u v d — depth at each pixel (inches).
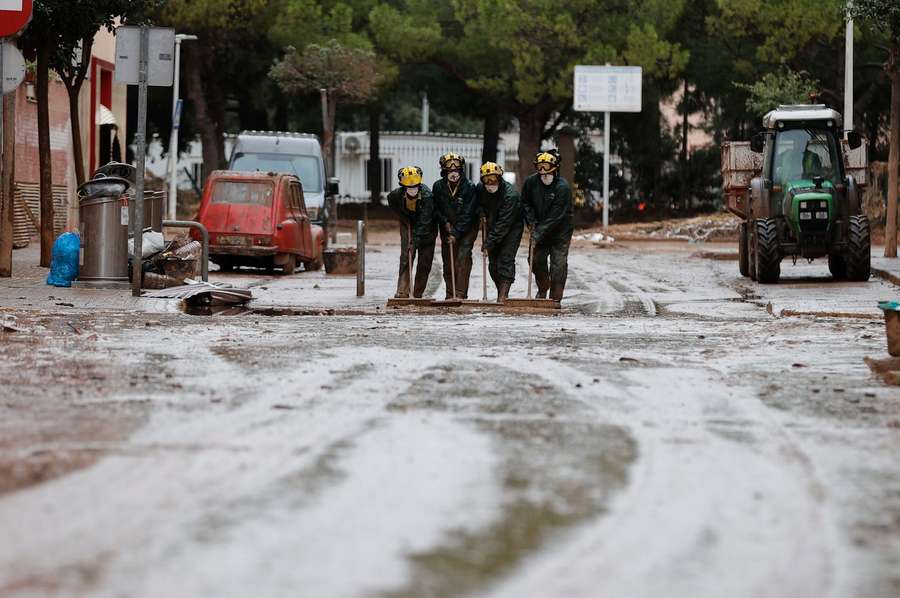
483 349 1299.2
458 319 1775.3
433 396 939.3
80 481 630.5
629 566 501.4
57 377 1021.8
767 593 471.5
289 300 2228.1
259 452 709.3
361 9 7003.0
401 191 2027.6
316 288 2564.0
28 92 3983.8
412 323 1676.9
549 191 2030.0
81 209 2091.5
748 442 772.6
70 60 2866.6
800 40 6033.5
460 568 491.8
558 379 1054.4
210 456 695.7
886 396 977.5
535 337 1453.0
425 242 2050.9
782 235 2802.7
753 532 556.7
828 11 5836.6
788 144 2844.5
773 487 645.9
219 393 943.0
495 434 780.6
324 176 4050.2
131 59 1920.5
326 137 6387.8
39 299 1873.8
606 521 569.3
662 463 701.3
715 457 722.2
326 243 3961.6
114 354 1190.3
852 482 660.1
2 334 1358.3
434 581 474.0
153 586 462.0
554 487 633.6
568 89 6628.9
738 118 7342.5
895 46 3405.5
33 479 634.2
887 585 482.9
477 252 4062.5
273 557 502.3
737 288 2674.7
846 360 1226.0
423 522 559.8
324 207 3969.0
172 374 1050.1
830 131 2844.5
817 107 2913.4
